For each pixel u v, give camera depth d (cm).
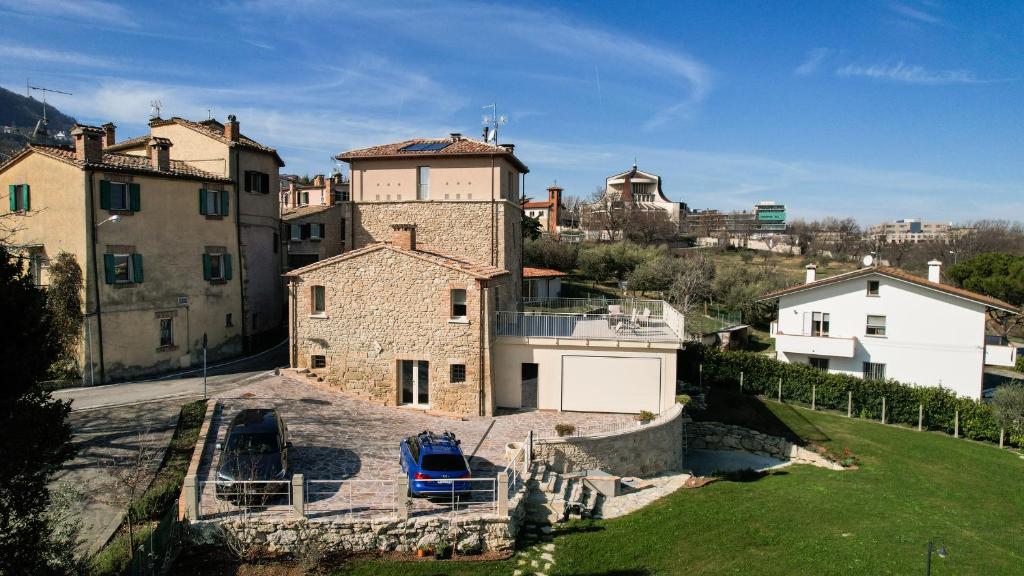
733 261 8812
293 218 4278
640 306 3716
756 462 2975
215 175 3406
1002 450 3025
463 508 1742
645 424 2564
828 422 3356
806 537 1906
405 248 2767
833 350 3872
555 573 1608
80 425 2155
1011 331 6169
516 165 3744
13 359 1225
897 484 2523
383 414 2555
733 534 1916
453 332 2630
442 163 3441
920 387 3403
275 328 3909
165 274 3048
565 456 2288
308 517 1606
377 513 1656
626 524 1983
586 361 2775
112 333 2802
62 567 1240
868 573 1675
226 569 1487
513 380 2817
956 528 2062
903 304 3803
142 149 3719
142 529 1493
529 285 5328
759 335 5597
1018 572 1727
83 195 2703
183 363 3123
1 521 1193
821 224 13175
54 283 2675
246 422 1911
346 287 2706
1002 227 11119
